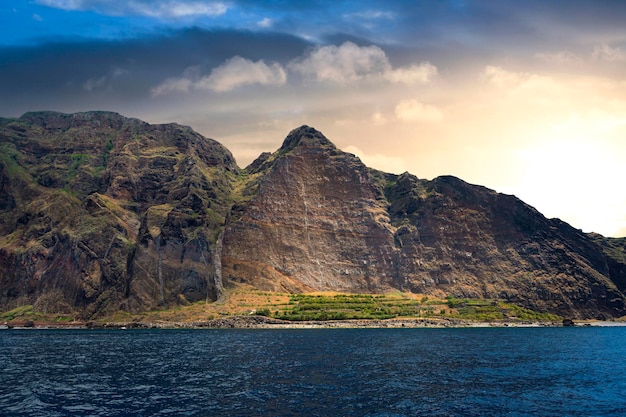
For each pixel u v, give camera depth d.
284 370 99.25
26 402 70.25
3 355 125.50
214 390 78.69
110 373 95.75
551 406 70.06
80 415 63.59
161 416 62.91
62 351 135.38
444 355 125.62
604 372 100.56
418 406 68.88
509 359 119.44
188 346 148.25
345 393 76.81
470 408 68.19
